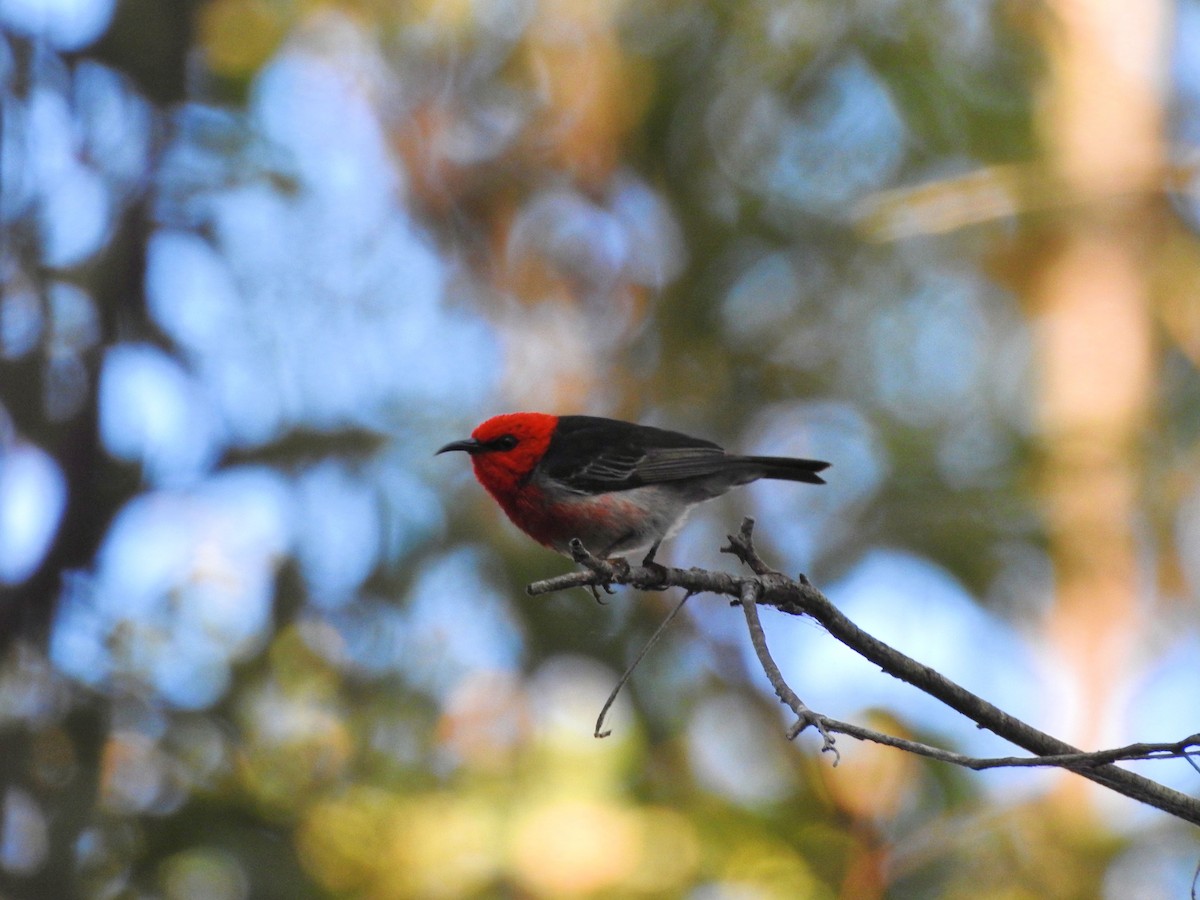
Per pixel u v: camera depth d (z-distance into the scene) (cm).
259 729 1182
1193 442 1541
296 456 1337
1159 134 1611
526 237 1541
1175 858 1173
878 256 1563
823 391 1505
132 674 1209
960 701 641
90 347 1333
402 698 1205
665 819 1051
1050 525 1442
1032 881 1150
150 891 1101
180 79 1386
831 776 1170
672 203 1515
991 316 1617
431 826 1055
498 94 1551
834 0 1505
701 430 1490
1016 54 1617
